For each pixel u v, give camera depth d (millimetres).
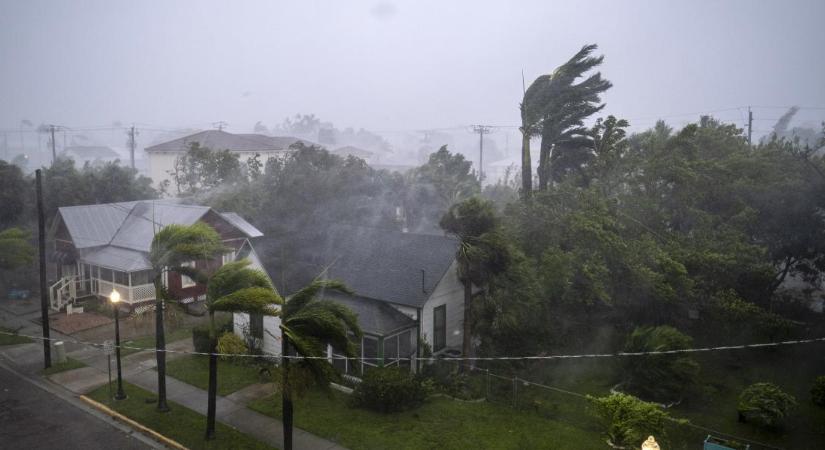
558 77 25422
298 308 12609
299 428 14516
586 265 18234
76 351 20734
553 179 27094
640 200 21359
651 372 15758
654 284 17750
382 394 15258
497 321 17188
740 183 21891
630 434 11453
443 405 16031
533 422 14891
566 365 18875
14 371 18703
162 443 13883
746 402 14820
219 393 16750
